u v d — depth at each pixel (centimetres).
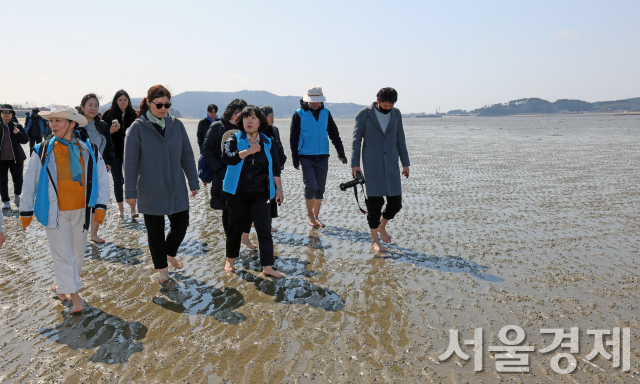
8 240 587
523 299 389
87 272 460
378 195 532
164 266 430
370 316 358
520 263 482
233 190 436
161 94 402
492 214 712
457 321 349
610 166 1284
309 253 527
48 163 346
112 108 679
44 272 464
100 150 580
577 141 2459
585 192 886
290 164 1466
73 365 288
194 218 715
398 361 293
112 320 352
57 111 341
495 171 1220
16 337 325
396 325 342
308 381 271
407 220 683
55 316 359
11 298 395
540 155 1648
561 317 354
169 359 295
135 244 562
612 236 579
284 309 371
